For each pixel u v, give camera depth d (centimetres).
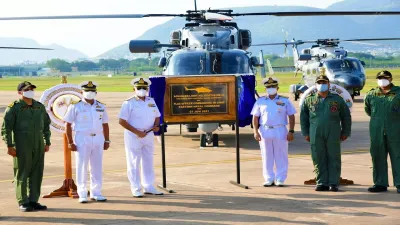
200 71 1705
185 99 1049
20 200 893
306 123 1027
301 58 3669
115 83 11212
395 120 966
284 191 999
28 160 893
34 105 904
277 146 1045
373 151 983
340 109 998
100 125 961
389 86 977
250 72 1723
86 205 926
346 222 787
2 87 10069
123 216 845
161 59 1864
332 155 991
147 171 1002
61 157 1489
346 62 3503
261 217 821
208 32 1853
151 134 999
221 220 809
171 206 902
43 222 820
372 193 969
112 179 1159
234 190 1019
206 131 1563
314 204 895
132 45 1847
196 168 1274
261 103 1051
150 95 1048
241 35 1938
